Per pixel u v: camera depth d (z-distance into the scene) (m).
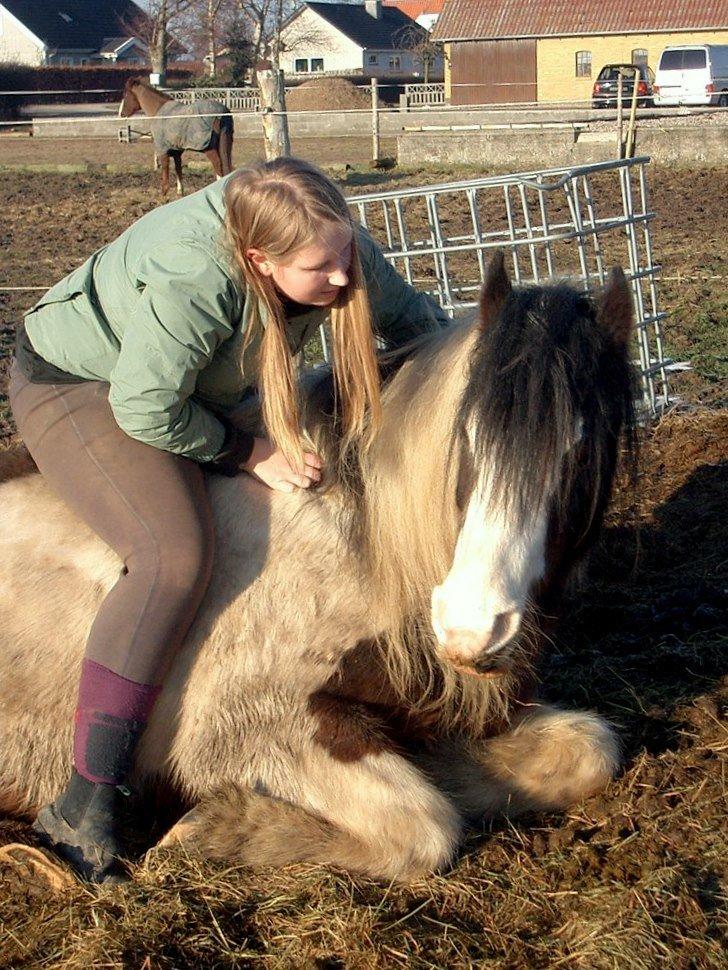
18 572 2.78
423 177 17.67
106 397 2.62
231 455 2.63
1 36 60.56
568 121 21.81
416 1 73.88
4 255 11.42
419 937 2.37
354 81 46.84
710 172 16.84
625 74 30.53
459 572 2.25
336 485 2.71
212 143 16.47
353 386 2.63
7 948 2.38
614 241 10.93
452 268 9.83
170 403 2.45
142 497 2.55
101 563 2.75
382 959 2.30
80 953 2.32
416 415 2.55
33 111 34.81
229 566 2.71
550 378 2.23
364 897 2.49
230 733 2.67
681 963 2.25
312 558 2.69
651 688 3.33
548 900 2.48
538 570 2.28
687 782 2.83
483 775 2.79
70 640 2.73
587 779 2.76
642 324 5.91
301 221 2.37
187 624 2.59
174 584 2.53
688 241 11.05
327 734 2.64
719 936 2.34
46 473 2.69
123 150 23.50
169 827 2.79
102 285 2.57
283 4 57.69
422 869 2.54
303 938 2.37
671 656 3.46
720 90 29.19
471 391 2.30
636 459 2.49
